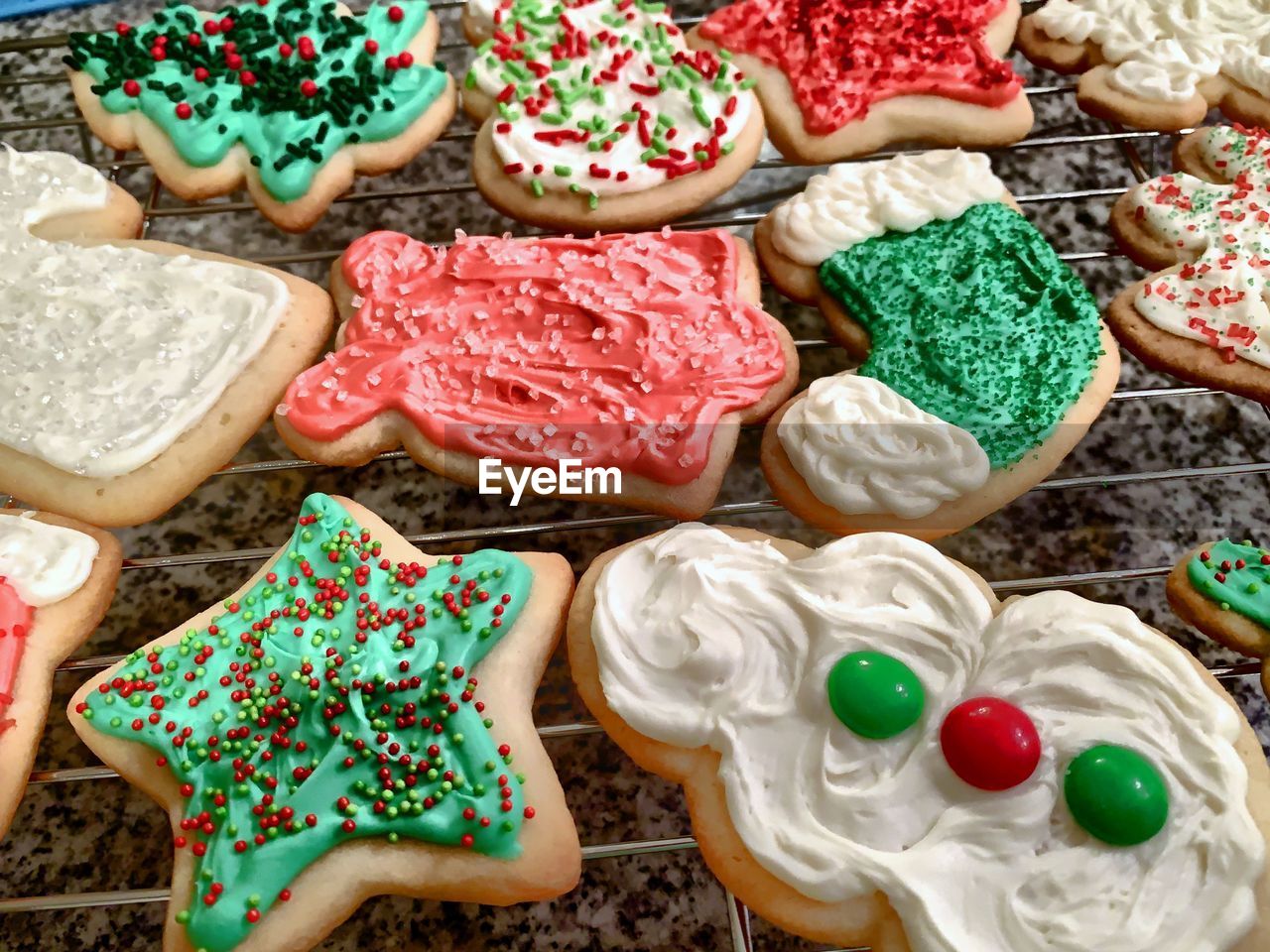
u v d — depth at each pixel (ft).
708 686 0.49
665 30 0.71
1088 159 0.74
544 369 0.59
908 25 0.71
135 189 0.74
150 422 0.57
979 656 0.49
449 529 0.61
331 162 0.66
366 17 0.72
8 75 0.78
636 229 0.66
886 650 0.49
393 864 0.46
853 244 0.63
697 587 0.50
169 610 0.59
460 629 0.50
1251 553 0.54
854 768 0.47
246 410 0.59
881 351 0.60
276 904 0.45
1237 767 0.45
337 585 0.52
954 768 0.46
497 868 0.46
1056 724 0.47
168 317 0.61
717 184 0.66
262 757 0.47
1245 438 0.64
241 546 0.61
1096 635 0.48
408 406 0.57
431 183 0.73
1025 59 0.77
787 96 0.69
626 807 0.53
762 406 0.59
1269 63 0.68
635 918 0.51
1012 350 0.59
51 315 0.61
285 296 0.62
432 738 0.48
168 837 0.53
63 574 0.54
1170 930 0.43
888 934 0.44
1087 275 0.69
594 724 0.52
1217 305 0.60
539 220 0.66
